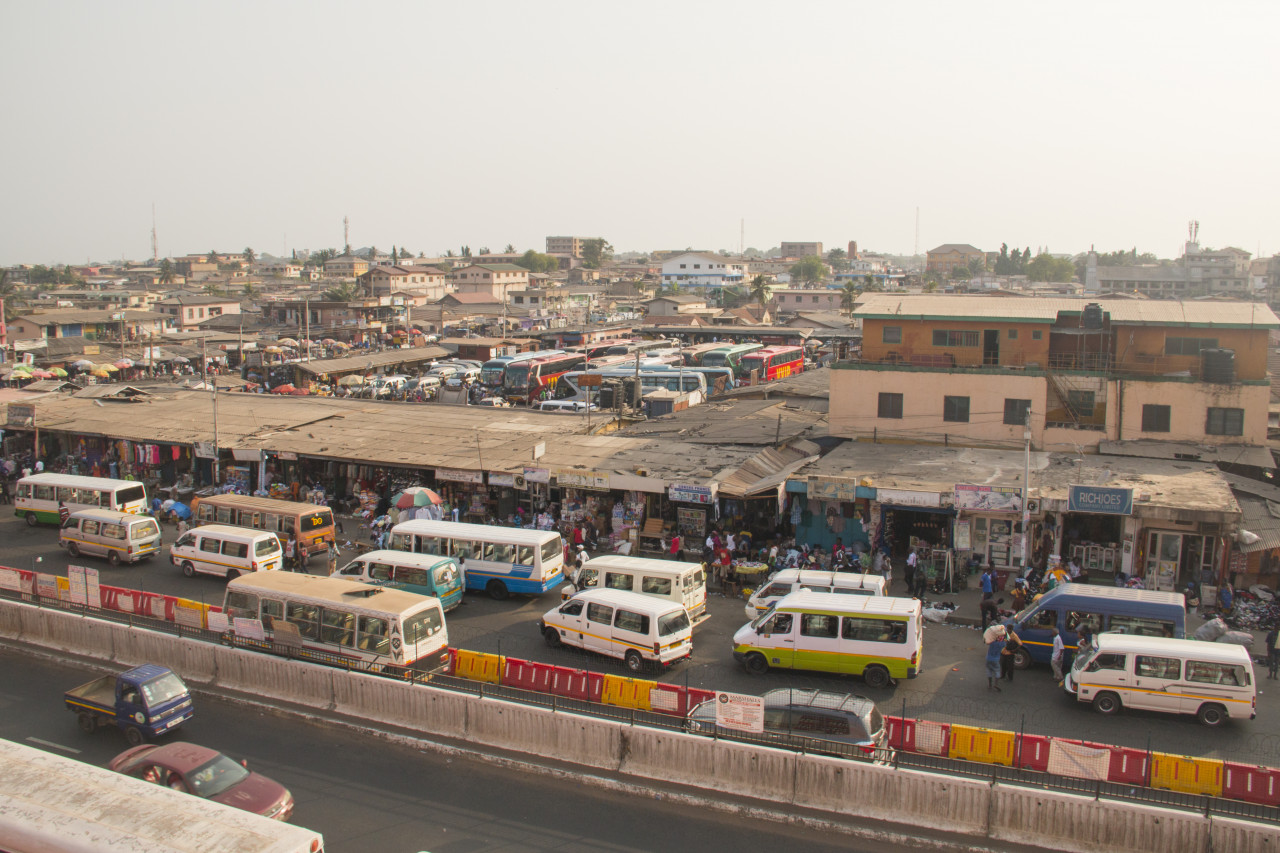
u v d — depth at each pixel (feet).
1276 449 127.34
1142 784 56.70
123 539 117.39
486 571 104.01
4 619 94.27
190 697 74.43
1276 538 99.40
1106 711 73.20
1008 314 132.16
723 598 105.19
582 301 581.53
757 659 82.84
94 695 72.38
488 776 64.18
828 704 62.64
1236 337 125.29
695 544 118.01
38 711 76.48
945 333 135.44
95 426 165.27
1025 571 101.19
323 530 120.26
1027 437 99.86
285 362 276.21
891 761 60.34
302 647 81.30
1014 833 54.54
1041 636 83.05
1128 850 52.11
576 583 98.58
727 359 256.73
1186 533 102.53
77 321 361.51
